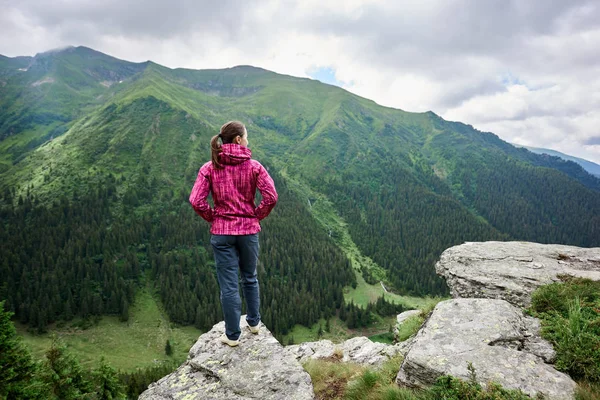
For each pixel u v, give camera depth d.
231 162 4.35
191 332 116.88
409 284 168.62
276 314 120.06
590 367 4.72
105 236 165.12
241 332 5.60
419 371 5.02
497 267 9.17
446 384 4.39
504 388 4.31
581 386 4.42
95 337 109.25
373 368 6.86
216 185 4.43
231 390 4.41
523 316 6.62
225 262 4.65
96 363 94.19
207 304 125.81
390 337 119.75
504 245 11.03
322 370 7.31
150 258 157.38
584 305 6.44
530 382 4.48
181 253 162.88
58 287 128.00
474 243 11.52
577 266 8.95
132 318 122.00
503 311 6.48
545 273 8.49
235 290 4.85
